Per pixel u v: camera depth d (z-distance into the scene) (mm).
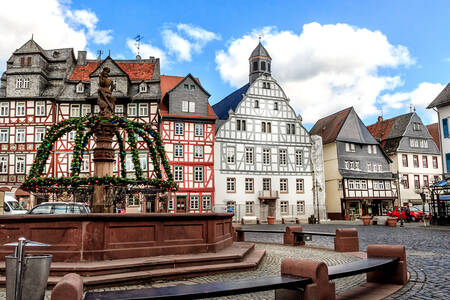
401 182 51844
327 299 5543
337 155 47219
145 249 8789
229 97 50844
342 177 46500
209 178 38562
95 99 37156
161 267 8406
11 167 36812
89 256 8109
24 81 37750
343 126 48312
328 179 48562
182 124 38531
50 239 8180
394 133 54781
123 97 37219
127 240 8609
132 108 38125
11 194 35188
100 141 13281
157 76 40156
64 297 3965
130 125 13945
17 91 37656
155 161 14594
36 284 4332
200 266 8945
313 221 39219
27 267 4305
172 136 37875
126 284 7637
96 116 13203
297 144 44000
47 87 38781
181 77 45094
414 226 31156
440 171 55125
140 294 4445
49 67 39812
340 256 12508
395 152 52531
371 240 18734
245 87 46344
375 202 49469
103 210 12938
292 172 43312
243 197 40625
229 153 40688
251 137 41938
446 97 34344
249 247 11852
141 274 7855
